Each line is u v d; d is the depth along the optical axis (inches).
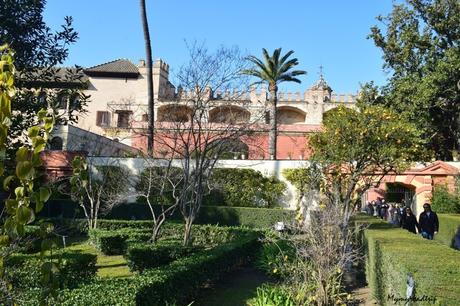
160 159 797.9
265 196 1144.8
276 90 1596.9
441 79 1168.2
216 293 393.1
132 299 237.9
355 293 384.8
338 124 522.6
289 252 456.1
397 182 1174.3
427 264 211.9
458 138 1301.7
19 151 109.3
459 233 608.4
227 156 1174.3
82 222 789.9
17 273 316.8
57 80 358.0
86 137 1311.5
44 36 356.8
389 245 294.7
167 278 302.2
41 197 111.7
